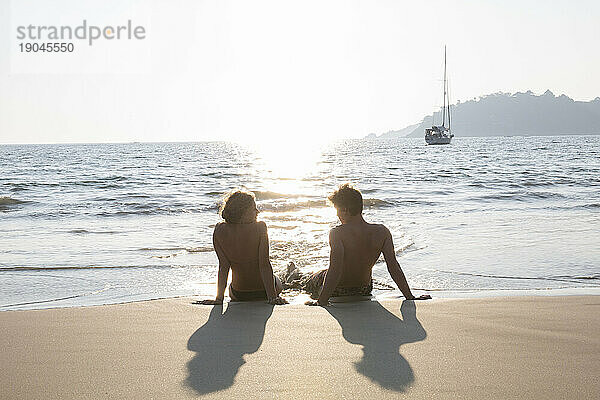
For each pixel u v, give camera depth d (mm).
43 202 16203
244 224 4363
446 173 29031
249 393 2113
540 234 8875
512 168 32188
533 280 5531
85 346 2863
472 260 6715
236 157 63062
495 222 10555
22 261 6922
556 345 2773
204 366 2475
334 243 4395
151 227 10523
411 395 2072
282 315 3674
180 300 4398
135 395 2115
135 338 3031
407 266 6340
